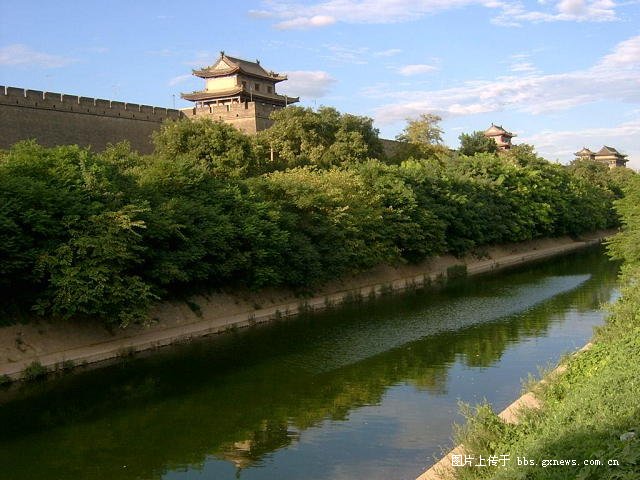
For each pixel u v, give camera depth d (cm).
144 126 6262
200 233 3105
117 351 2678
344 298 4100
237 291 3641
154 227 2820
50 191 2505
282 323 3406
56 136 5347
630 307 1980
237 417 1959
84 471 1595
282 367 2517
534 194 7344
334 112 6500
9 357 2416
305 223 3897
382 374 2380
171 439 1802
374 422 1861
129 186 2964
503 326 3200
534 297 4122
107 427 1903
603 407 1052
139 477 1557
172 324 3130
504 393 2088
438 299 4138
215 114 6938
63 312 2592
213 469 1586
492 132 14762
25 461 1662
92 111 5706
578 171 11481
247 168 4725
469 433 1237
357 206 4356
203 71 7975
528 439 1097
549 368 1692
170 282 3191
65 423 1942
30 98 5162
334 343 2905
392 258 4738
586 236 9281
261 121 6900
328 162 5850
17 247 2348
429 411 1938
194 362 2608
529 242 7619
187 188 3347
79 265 2492
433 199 5466
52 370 2431
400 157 7800
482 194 6438
